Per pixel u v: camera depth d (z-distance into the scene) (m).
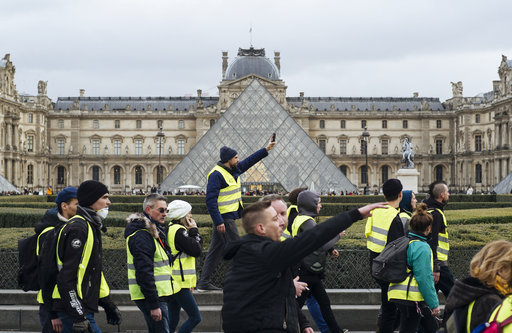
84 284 15.28
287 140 124.81
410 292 17.36
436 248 20.58
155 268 17.75
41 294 16.09
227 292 12.27
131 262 17.81
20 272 16.25
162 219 17.92
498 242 10.97
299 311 16.22
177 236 18.73
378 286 24.94
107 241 26.81
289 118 126.81
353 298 23.70
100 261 15.77
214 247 23.50
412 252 17.17
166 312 17.80
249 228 12.74
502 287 10.68
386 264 17.50
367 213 12.13
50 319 15.74
